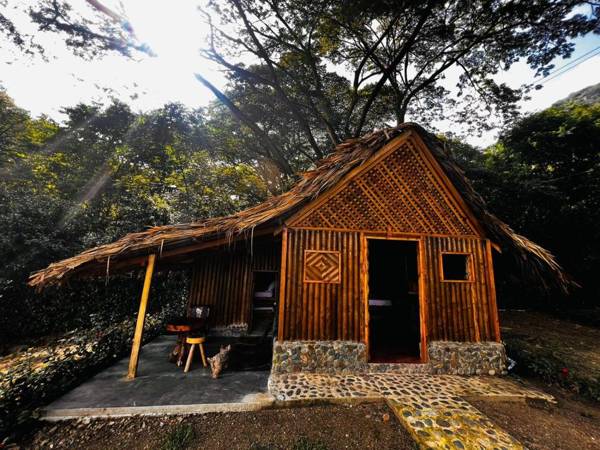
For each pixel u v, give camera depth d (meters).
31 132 17.34
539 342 7.15
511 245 4.91
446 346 4.56
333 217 4.77
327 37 11.04
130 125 14.89
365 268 4.68
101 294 8.43
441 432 2.96
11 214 8.08
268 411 3.45
